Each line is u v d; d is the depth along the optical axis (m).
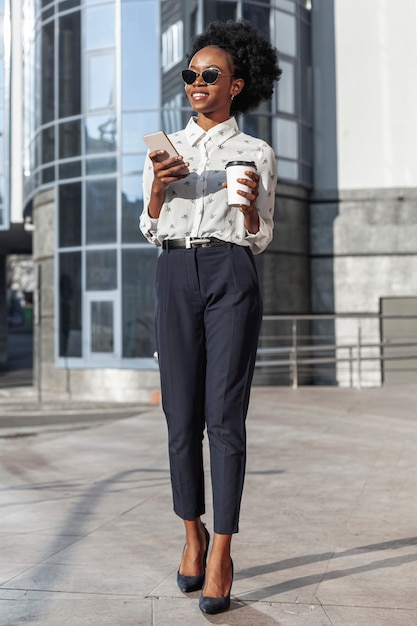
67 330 19.78
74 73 19.66
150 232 3.14
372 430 7.79
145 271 18.88
